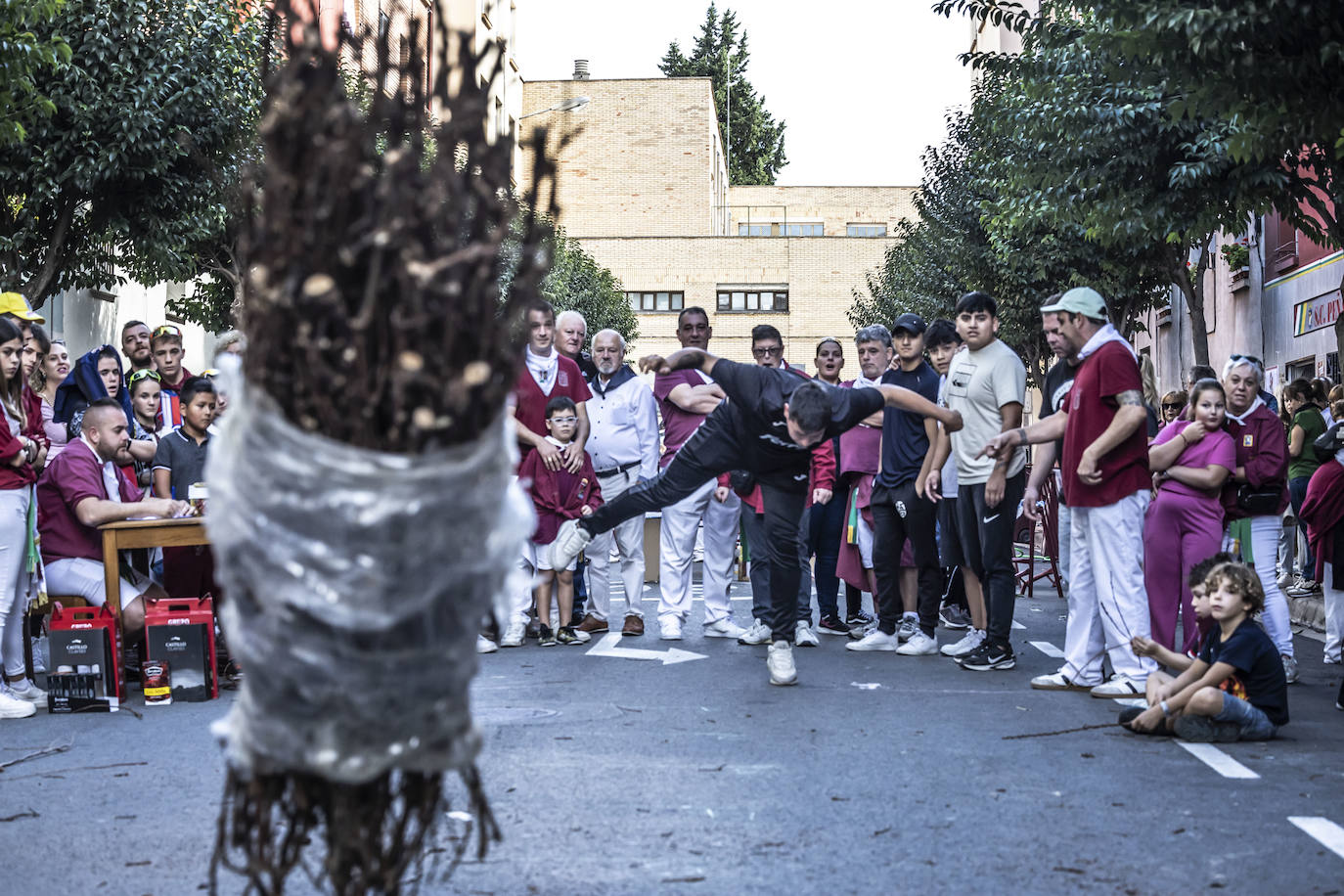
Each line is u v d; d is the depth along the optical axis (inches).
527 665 339.9
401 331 96.6
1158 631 323.6
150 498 322.3
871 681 316.2
